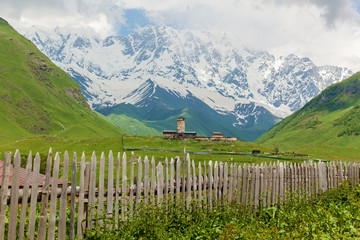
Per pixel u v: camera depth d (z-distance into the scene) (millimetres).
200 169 13828
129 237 10383
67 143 176500
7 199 9422
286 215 13469
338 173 22438
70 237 10328
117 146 155875
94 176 10859
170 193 12562
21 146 174125
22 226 9438
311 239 11281
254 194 16062
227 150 146500
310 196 19047
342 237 11078
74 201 10391
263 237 10945
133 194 11852
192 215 12883
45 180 9852
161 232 10945
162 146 153875
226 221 12805
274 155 139875
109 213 11141
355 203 15648
